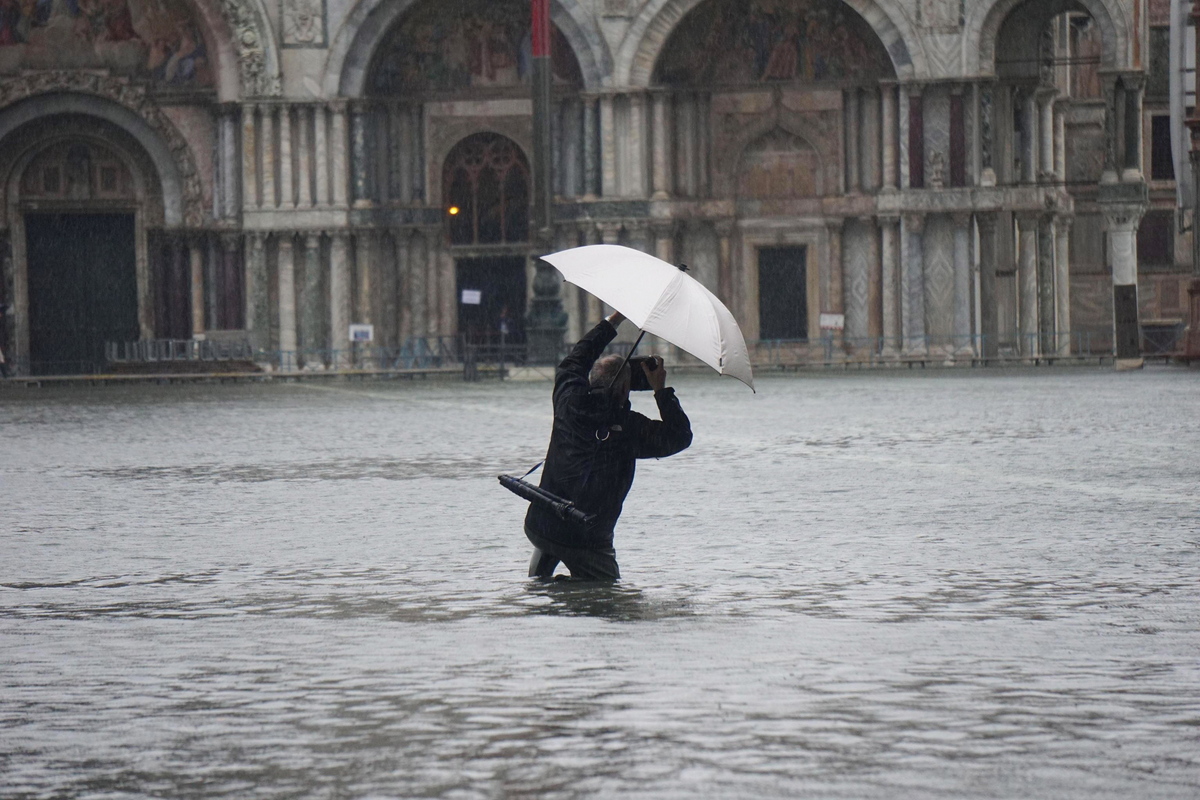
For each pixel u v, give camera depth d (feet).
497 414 271.69
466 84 478.59
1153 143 565.94
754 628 77.10
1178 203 414.82
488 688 63.31
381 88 479.41
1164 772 49.73
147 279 489.67
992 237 460.55
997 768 50.24
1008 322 468.75
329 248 474.08
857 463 168.35
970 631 75.77
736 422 237.66
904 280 457.27
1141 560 99.09
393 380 441.27
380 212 478.18
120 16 479.82
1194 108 409.08
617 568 95.04
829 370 446.19
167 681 66.13
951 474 154.81
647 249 467.11
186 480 161.79
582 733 55.36
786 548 107.24
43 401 339.57
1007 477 151.02
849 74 463.42
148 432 236.43
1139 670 66.03
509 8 473.67
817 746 53.16
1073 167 562.25
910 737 54.39
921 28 451.12
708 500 137.39
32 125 485.97
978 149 453.17
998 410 253.85
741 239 472.85
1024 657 68.95
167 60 480.64
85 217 491.72
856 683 63.46
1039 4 451.53
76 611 85.61
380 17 469.16
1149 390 305.94
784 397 308.60
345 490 150.10
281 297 473.67
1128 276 423.23
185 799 47.91
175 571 100.48
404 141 480.23
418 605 85.97
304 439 217.36
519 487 95.04
